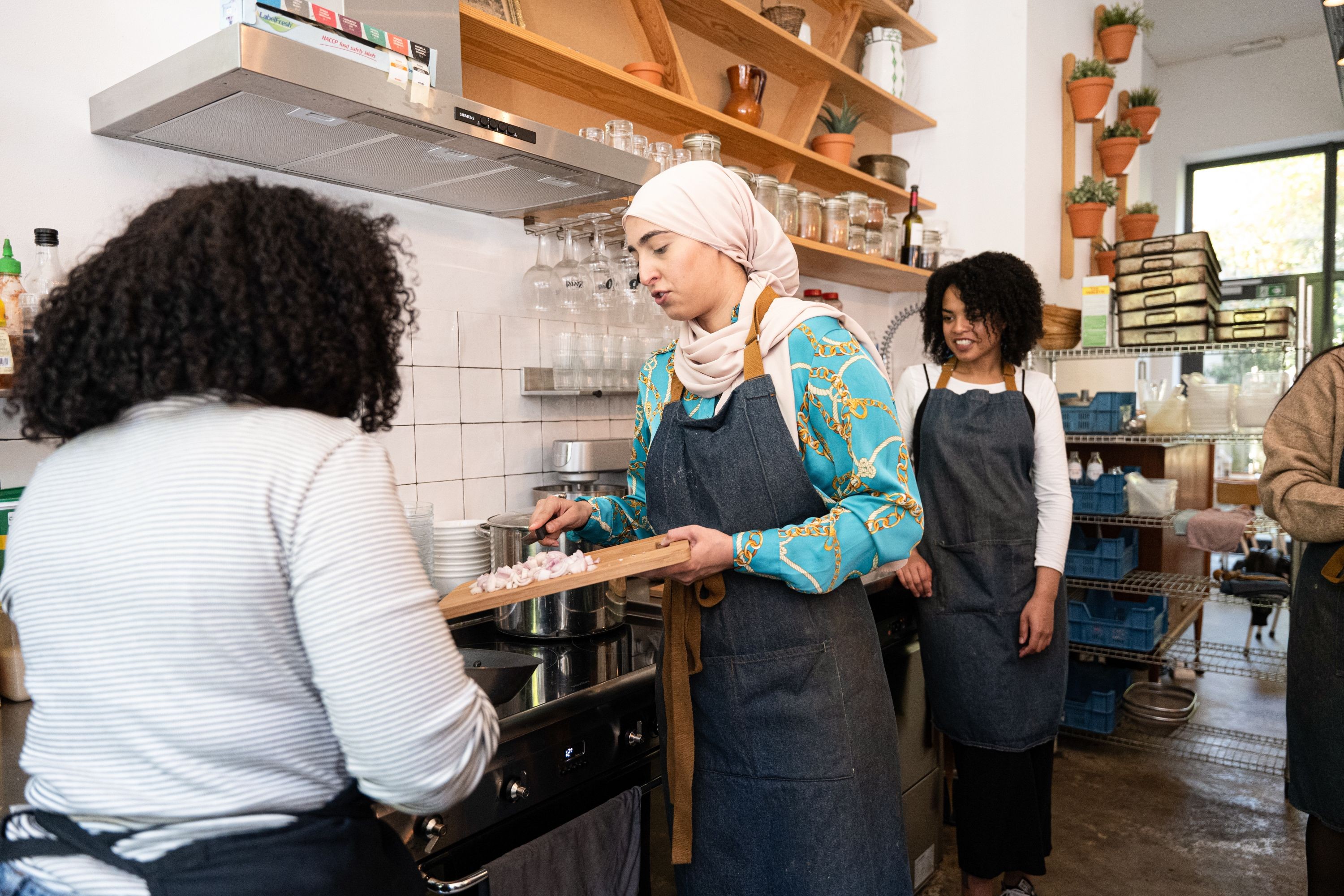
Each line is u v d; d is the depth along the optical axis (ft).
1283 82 20.89
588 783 4.48
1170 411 9.66
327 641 2.03
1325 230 21.57
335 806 2.26
